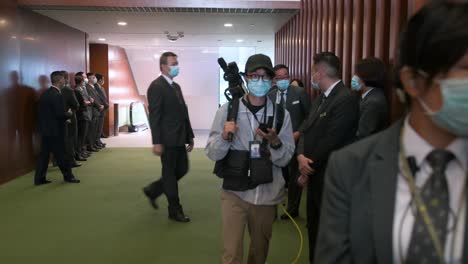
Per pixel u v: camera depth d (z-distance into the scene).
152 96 4.22
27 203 5.25
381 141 1.09
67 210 4.96
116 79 13.05
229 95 2.54
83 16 7.95
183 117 4.45
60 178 6.68
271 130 2.35
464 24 0.86
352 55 4.79
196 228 4.34
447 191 0.97
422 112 0.99
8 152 6.46
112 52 12.81
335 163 1.13
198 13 7.75
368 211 1.05
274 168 2.50
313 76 2.93
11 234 4.14
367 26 4.24
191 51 14.33
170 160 4.42
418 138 1.01
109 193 5.78
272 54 14.69
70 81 9.14
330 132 2.76
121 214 4.82
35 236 4.09
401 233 0.99
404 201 1.01
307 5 6.97
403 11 3.48
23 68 6.96
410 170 1.01
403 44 0.97
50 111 6.18
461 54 0.86
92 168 7.54
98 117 9.53
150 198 4.68
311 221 2.95
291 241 4.00
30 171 7.19
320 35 6.21
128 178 6.74
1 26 6.23
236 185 2.43
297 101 4.55
